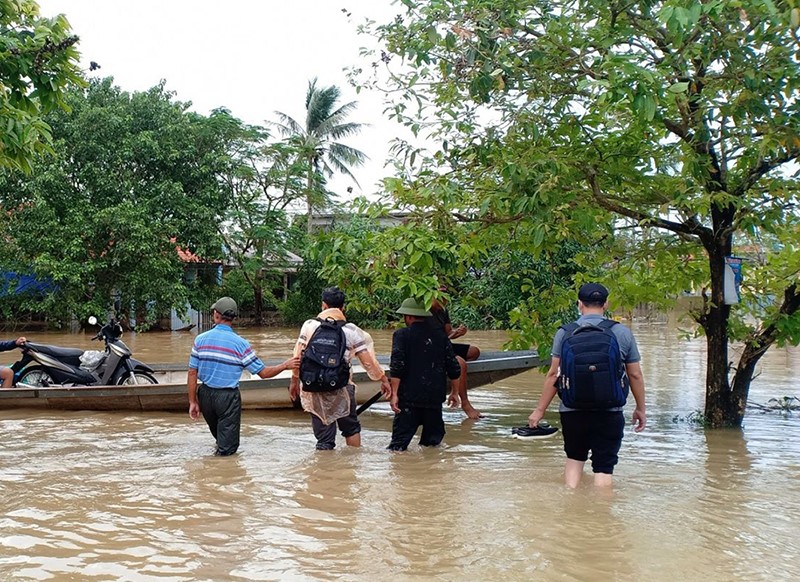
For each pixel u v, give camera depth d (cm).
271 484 552
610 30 667
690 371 1312
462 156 759
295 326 3275
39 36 558
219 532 442
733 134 671
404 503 502
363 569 384
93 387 880
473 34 643
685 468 603
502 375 888
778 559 399
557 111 731
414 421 682
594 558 400
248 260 3114
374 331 2520
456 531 443
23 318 2803
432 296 655
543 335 839
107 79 2717
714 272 755
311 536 435
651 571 382
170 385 870
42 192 2444
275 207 3147
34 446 697
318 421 676
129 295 2586
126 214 2459
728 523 459
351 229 871
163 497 516
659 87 559
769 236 809
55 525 453
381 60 712
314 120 3406
